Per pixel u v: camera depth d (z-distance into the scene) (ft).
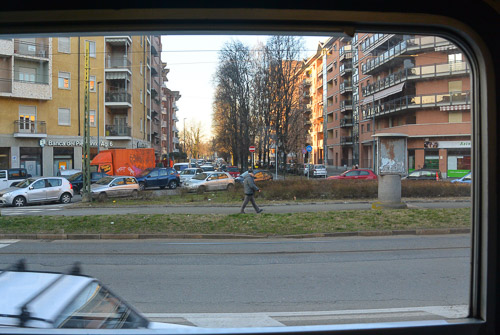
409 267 24.31
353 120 170.71
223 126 158.92
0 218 45.80
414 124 56.24
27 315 7.80
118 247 32.32
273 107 127.54
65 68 94.63
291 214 47.14
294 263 25.89
